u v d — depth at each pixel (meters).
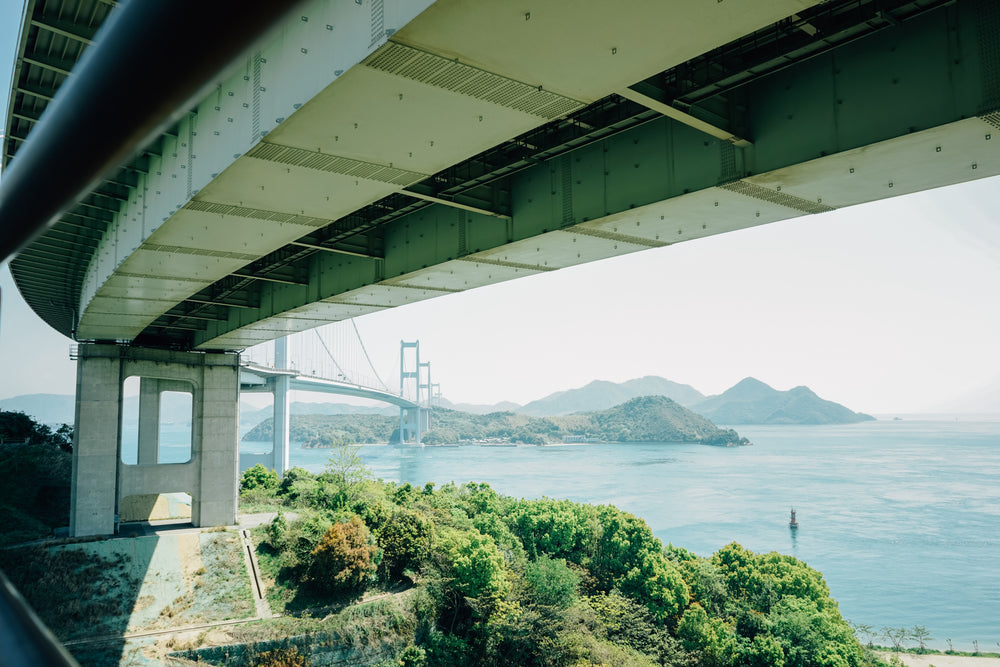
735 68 18.62
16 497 65.06
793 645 52.56
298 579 52.41
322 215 24.05
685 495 185.75
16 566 48.75
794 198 21.59
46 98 21.50
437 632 50.06
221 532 57.34
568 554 67.25
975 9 16.00
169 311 50.16
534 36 13.22
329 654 45.47
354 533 52.75
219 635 44.69
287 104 16.81
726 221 23.86
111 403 56.19
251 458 126.12
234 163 19.56
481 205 26.09
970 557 120.25
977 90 15.95
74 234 33.66
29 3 18.09
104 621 45.88
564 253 28.22
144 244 26.91
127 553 52.53
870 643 80.81
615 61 14.12
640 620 53.38
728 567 66.31
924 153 17.98
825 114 18.41
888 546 128.25
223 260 29.30
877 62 17.48
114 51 0.83
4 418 86.44
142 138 0.99
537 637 49.34
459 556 52.16
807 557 120.81
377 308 40.41
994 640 82.44
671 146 21.72
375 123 17.17
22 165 1.17
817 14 17.38
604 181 23.56
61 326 64.88
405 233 32.12
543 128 24.34
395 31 13.01
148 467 57.91
